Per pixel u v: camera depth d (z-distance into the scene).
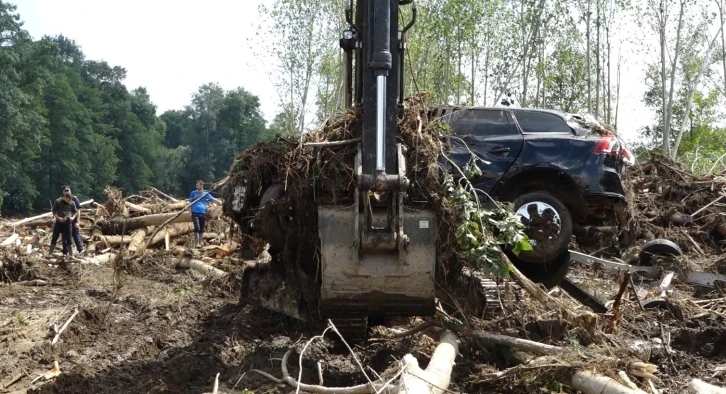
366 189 5.48
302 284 6.60
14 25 57.53
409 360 5.05
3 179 50.84
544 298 6.57
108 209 17.75
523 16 28.16
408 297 5.70
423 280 5.64
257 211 6.66
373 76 5.70
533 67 30.22
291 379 5.63
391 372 5.09
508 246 7.18
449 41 26.94
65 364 6.77
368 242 5.55
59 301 9.96
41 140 55.72
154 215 15.98
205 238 16.08
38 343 7.36
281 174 6.48
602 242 8.23
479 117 8.02
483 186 7.72
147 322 8.66
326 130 6.34
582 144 7.95
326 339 6.87
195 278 12.28
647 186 15.81
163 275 12.70
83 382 6.19
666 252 11.12
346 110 6.42
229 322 8.43
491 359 6.40
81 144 64.44
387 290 5.67
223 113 79.44
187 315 9.13
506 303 7.05
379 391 4.62
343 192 6.07
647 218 14.59
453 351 5.92
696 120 36.84
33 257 12.87
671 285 9.91
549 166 7.82
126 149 76.38
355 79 6.61
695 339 7.58
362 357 6.77
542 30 28.78
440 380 5.14
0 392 5.98
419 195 6.04
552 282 7.68
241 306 8.74
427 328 6.62
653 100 37.12
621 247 11.69
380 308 5.77
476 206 6.13
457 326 6.42
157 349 7.62
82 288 11.25
